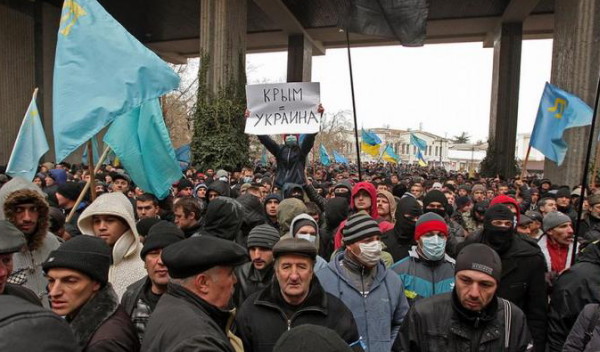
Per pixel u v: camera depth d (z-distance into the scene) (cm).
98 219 331
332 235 501
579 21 1498
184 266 188
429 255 355
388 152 2586
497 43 2736
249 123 637
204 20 1795
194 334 165
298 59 2970
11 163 510
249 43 3284
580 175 1457
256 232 357
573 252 418
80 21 425
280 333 257
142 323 259
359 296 317
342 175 1678
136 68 417
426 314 261
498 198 501
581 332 276
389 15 588
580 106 845
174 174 517
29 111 519
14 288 225
